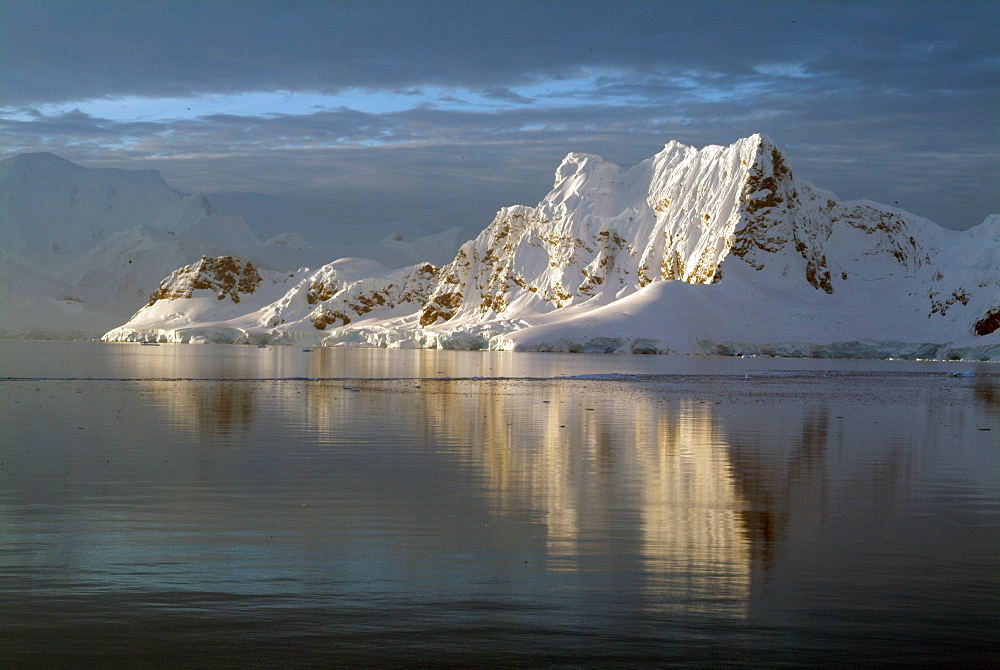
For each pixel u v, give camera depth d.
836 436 46.19
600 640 16.61
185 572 20.14
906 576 20.30
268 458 36.28
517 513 26.14
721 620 17.58
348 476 32.03
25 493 28.41
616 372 125.81
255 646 16.20
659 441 43.03
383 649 16.14
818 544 22.92
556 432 46.50
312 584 19.39
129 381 86.50
